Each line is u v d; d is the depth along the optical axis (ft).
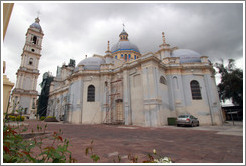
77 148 19.76
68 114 83.61
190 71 71.31
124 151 18.43
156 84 60.23
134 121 63.57
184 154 17.15
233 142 23.97
